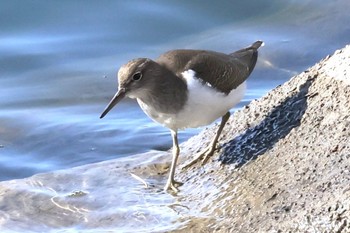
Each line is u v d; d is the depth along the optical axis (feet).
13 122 51.13
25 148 48.55
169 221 34.50
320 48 57.77
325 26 59.77
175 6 61.00
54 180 40.63
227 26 60.39
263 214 31.01
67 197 38.60
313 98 36.37
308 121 35.12
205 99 36.11
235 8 61.57
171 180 38.04
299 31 59.36
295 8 62.03
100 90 54.29
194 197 36.09
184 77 35.78
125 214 36.19
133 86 36.09
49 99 53.62
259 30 59.72
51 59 57.21
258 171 34.53
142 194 38.06
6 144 49.01
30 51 57.52
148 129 49.39
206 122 37.58
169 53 37.76
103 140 48.73
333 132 32.96
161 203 36.58
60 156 47.75
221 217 32.86
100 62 56.95
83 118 51.34
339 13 60.75
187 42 58.85
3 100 53.47
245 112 39.93
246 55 40.50
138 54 57.77
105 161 43.01
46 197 38.75
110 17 60.34
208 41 58.59
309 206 29.55
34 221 36.68
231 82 37.01
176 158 38.11
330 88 35.96
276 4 62.34
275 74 55.31
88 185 39.81
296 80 38.68
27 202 38.40
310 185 30.76
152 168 41.19
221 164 37.19
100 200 38.01
